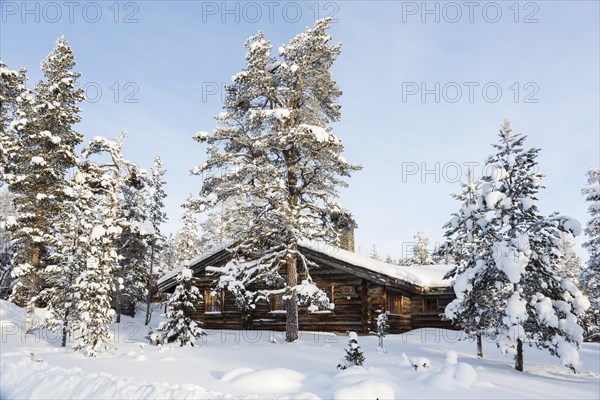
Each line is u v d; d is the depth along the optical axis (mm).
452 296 25797
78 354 16875
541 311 12719
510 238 13922
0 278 35938
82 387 10414
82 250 19922
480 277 14188
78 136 27875
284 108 19609
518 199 13961
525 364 14930
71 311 19469
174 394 8938
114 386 9906
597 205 31000
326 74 20438
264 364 13117
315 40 19906
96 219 21672
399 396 9055
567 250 45125
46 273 22234
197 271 26766
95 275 18312
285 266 24719
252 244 20688
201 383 10500
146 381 10617
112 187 29641
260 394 9352
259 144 18750
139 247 35500
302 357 14508
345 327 22984
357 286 23047
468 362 14516
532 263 13711
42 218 25547
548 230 13766
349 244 28672
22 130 26125
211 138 20531
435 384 9984
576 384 10953
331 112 22062
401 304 25297
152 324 35656
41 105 26219
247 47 21281
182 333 18906
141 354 16156
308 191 20609
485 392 9562
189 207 19594
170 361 14125
